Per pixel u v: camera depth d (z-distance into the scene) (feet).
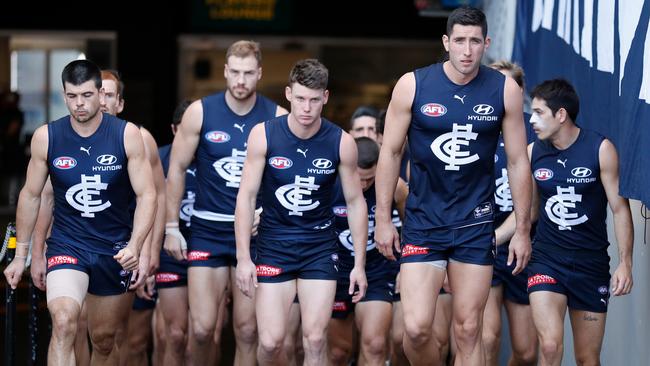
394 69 202.18
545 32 97.04
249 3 199.82
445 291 85.76
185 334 91.81
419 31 201.26
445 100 68.85
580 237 75.77
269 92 201.46
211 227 85.92
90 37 202.59
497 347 84.74
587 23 81.46
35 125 216.74
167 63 200.03
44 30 203.82
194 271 85.92
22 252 77.41
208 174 86.02
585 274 75.82
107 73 87.76
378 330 82.69
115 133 75.87
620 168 70.23
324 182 76.59
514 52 111.75
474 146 69.46
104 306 79.05
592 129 79.66
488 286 71.20
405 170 92.99
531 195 71.05
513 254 71.26
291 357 82.79
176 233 87.45
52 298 73.61
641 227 76.59
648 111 64.03
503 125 69.77
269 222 77.77
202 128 85.51
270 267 77.20
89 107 73.10
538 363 77.97
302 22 200.44
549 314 75.82
